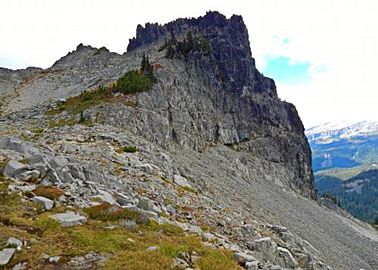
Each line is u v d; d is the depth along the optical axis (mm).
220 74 132625
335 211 138750
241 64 143000
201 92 117875
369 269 63375
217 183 68375
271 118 137625
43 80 174000
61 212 20141
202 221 29906
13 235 16406
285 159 130375
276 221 59906
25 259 15000
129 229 19922
